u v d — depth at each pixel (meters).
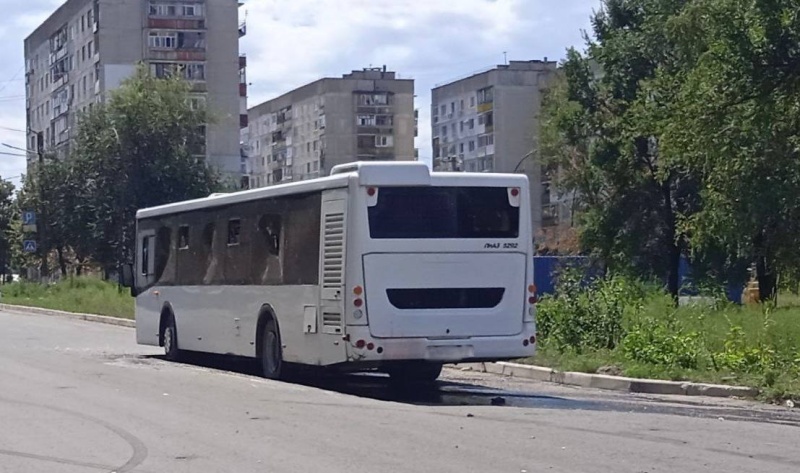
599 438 10.64
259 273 17.12
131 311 36.69
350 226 14.53
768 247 32.81
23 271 78.06
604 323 19.27
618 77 45.62
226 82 82.56
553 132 51.94
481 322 14.80
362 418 12.19
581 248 47.66
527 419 12.16
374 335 14.41
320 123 94.38
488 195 15.00
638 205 45.97
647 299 24.06
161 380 16.55
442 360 14.61
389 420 12.02
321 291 15.07
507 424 11.70
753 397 14.57
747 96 29.94
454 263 14.75
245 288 17.61
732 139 30.41
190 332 19.83
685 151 31.89
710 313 23.75
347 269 14.51
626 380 15.80
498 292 14.94
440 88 103.25
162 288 21.22
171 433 11.02
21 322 36.38
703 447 10.10
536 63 93.69
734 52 29.50
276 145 103.38
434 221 14.73
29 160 79.88
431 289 14.65
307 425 11.58
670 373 16.03
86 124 58.31
